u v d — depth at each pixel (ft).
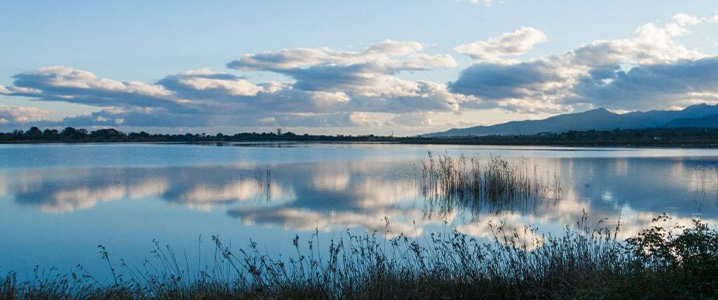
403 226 62.08
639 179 114.01
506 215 70.38
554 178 109.81
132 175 131.03
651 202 80.69
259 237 56.34
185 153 264.93
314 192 96.84
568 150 274.16
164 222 66.90
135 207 79.56
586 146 342.64
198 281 28.99
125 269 42.83
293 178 122.62
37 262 47.14
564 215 69.67
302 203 82.99
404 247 43.60
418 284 25.68
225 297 25.17
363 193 94.99
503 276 27.17
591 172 129.80
